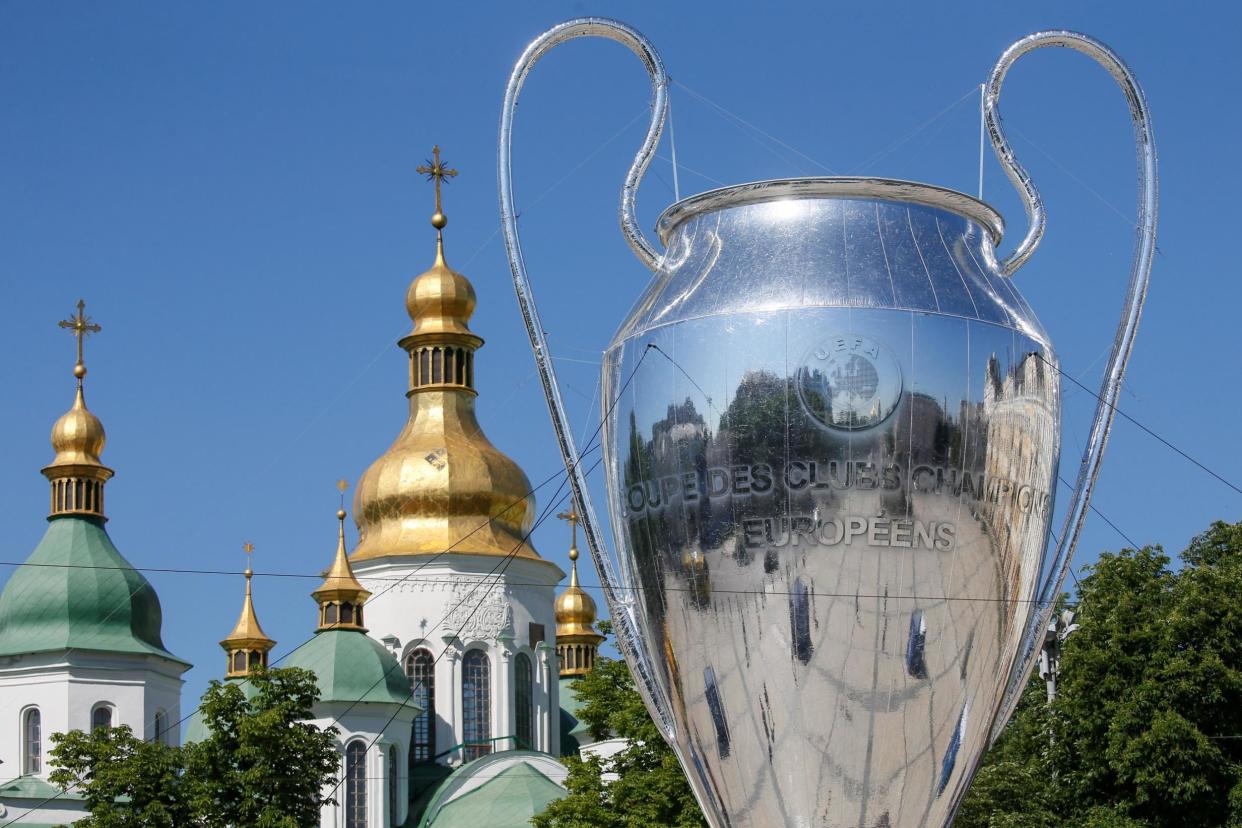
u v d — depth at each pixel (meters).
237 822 57.66
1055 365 17.56
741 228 17.59
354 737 85.44
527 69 19.23
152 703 92.25
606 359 18.00
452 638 90.44
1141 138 19.33
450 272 97.75
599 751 86.75
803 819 16.97
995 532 16.86
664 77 19.28
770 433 16.55
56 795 86.75
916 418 16.55
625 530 17.55
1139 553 54.31
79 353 99.19
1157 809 49.47
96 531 95.31
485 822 83.50
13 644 91.00
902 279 17.00
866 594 16.47
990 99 19.84
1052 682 64.38
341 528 90.50
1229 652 50.25
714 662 16.98
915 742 16.84
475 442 95.12
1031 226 19.47
